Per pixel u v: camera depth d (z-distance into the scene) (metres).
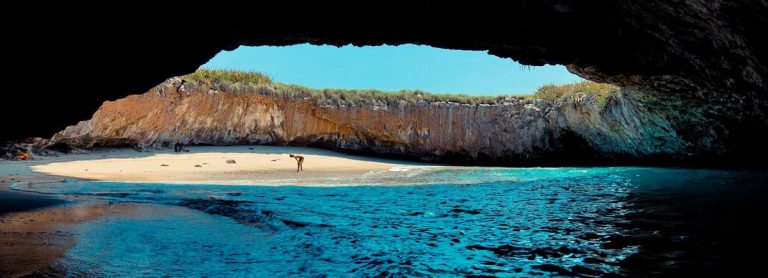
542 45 13.19
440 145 37.00
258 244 6.55
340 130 38.25
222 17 10.20
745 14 9.12
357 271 5.16
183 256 5.80
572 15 11.18
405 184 18.17
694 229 6.99
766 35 9.45
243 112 36.25
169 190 14.69
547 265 5.34
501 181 19.52
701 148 23.59
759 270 4.73
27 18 7.23
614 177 20.02
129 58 9.52
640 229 7.21
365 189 15.93
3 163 23.17
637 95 21.84
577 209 9.98
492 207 10.71
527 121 34.41
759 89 12.41
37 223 7.84
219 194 13.69
